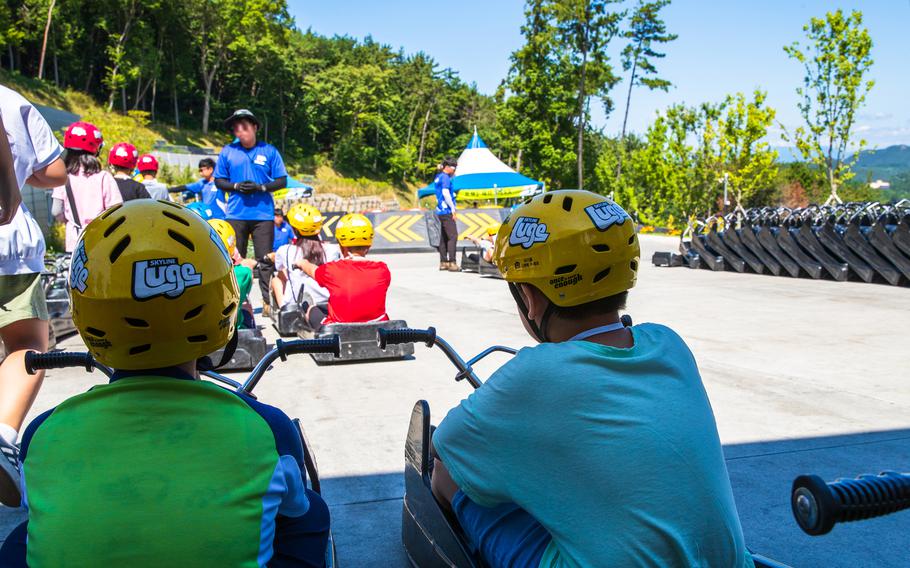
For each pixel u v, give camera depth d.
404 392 5.18
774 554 2.88
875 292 9.81
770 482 3.55
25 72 69.75
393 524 3.15
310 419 4.55
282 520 1.74
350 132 99.81
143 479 1.39
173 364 1.50
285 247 7.14
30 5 61.41
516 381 1.70
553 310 1.85
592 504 1.60
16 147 3.20
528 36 54.31
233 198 8.04
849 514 1.26
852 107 24.64
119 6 66.94
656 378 1.71
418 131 115.88
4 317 3.22
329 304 6.25
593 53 53.12
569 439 1.62
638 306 8.88
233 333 1.71
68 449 1.42
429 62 118.50
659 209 38.41
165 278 1.41
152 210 1.48
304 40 113.56
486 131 117.19
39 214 17.67
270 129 95.88
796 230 11.66
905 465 3.75
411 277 13.12
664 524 1.56
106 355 1.47
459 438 1.82
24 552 1.56
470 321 8.09
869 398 4.96
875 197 45.69
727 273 12.54
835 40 24.47
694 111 33.31
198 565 1.37
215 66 81.44
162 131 72.12
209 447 1.44
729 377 5.52
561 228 1.78
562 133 57.59
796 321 7.81
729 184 31.58
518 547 1.85
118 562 1.34
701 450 1.65
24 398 3.18
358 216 6.18
